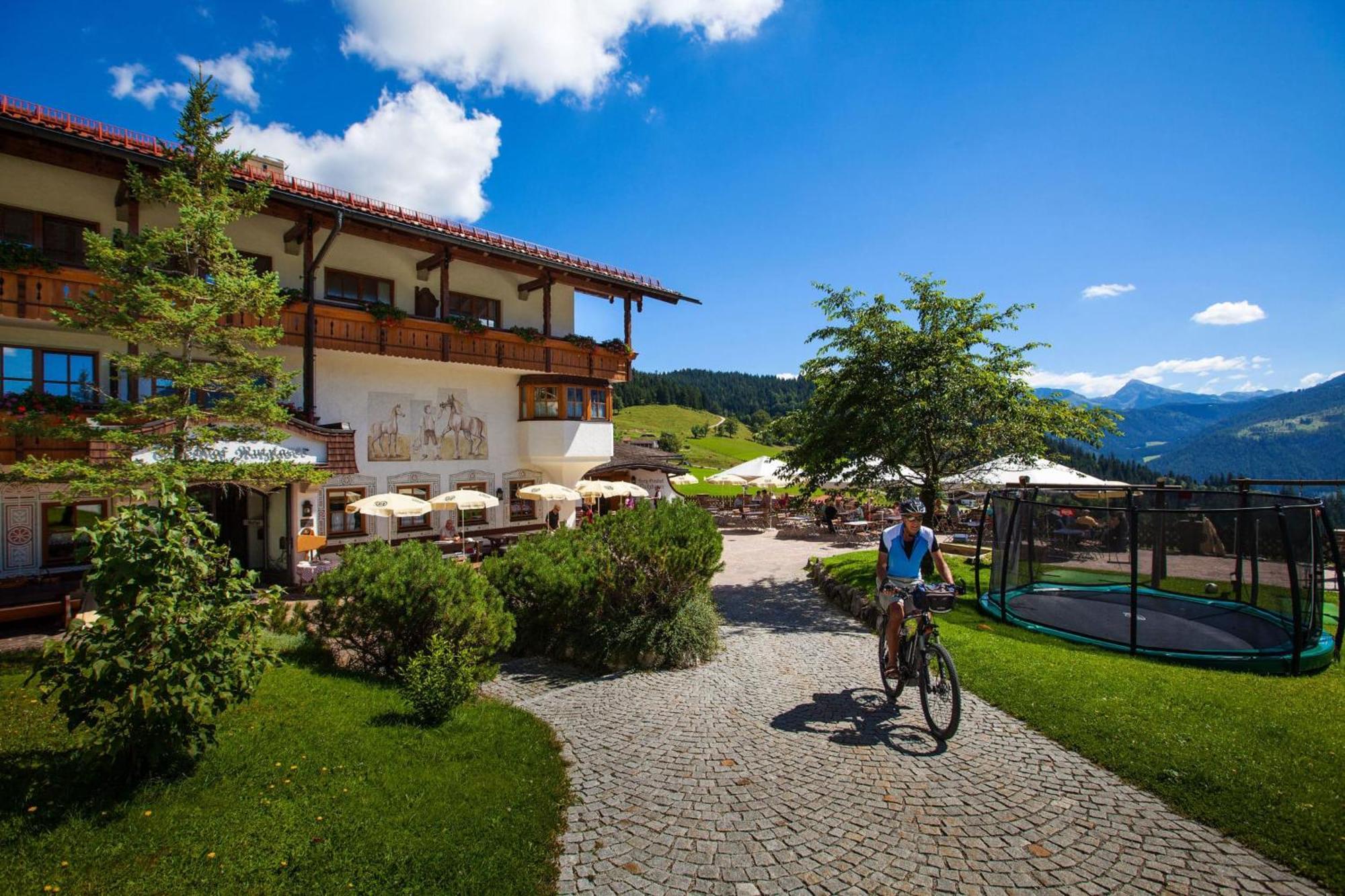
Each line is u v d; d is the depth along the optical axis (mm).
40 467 8570
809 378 13609
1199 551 10461
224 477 10031
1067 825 4059
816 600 12570
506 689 7469
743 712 6336
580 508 23578
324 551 16266
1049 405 12383
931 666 5676
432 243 17578
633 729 5992
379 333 16406
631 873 3643
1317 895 3330
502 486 20609
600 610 8547
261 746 5082
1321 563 8273
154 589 4059
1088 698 6023
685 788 4695
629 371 23234
